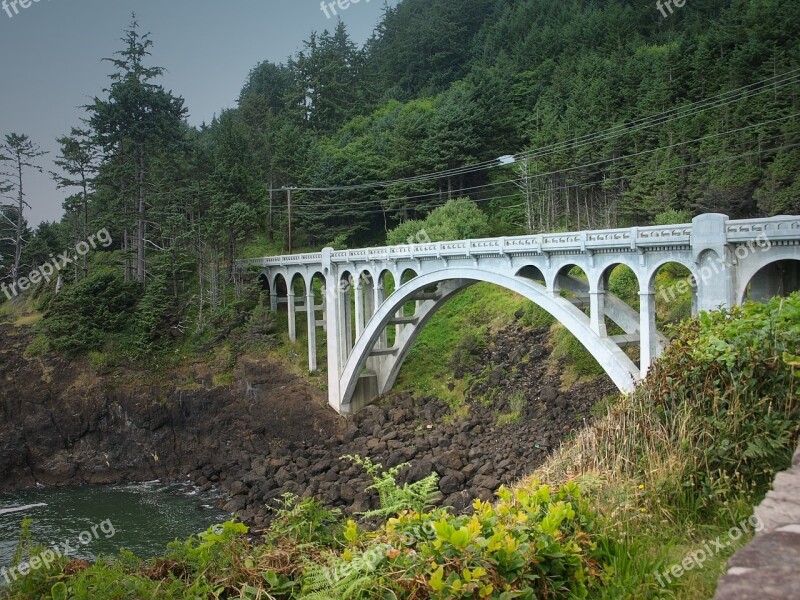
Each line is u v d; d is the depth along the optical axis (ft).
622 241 83.51
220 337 169.37
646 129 165.27
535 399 123.85
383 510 32.30
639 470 33.86
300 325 173.99
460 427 125.80
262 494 119.55
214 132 312.91
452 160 205.05
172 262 175.32
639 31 234.79
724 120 150.82
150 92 185.98
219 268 184.85
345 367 144.15
